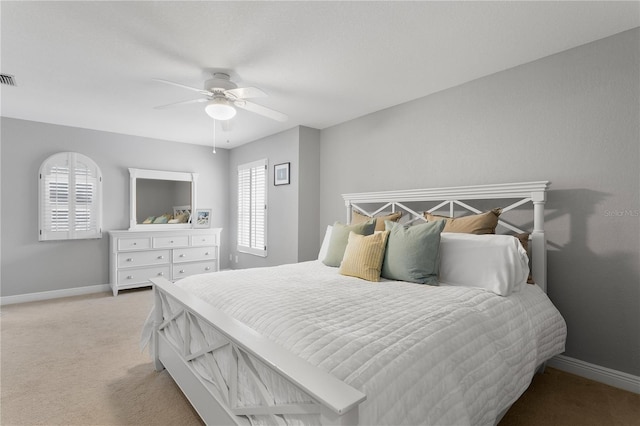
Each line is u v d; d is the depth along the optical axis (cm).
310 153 440
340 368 107
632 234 209
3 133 399
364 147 387
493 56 246
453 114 302
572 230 233
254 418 133
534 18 198
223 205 588
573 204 232
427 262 216
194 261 515
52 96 327
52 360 253
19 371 235
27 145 414
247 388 139
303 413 105
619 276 214
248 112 377
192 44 227
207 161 568
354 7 188
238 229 563
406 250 223
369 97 329
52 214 429
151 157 509
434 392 116
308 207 438
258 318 151
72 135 443
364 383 103
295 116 391
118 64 256
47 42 224
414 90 310
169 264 493
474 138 287
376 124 372
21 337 298
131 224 487
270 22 202
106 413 187
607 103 218
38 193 422
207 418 163
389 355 115
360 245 242
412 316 147
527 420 181
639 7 187
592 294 225
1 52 238
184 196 539
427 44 228
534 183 238
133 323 337
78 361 251
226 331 136
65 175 436
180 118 404
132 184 489
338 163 421
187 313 186
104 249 471
